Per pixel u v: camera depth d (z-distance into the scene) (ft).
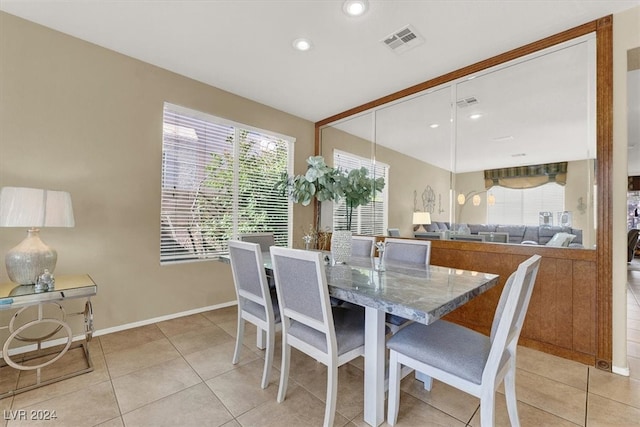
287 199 13.57
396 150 11.56
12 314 7.27
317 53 8.68
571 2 6.51
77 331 8.09
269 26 7.50
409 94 10.86
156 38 8.09
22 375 6.24
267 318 6.00
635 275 18.07
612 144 6.77
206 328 9.02
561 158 7.79
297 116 13.88
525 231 8.47
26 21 7.38
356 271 6.41
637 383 6.18
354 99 11.95
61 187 7.84
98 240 8.42
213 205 11.02
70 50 7.99
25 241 6.48
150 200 9.40
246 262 6.32
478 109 9.37
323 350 4.83
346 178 8.04
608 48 6.82
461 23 7.26
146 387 5.91
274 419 5.05
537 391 5.90
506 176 8.87
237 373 6.48
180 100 10.04
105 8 6.95
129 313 8.96
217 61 9.21
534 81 8.21
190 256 10.36
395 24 7.34
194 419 5.02
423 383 6.12
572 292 7.29
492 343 3.97
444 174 10.21
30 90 7.43
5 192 5.93
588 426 4.91
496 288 8.64
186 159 10.32
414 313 3.87
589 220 7.21
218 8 6.88
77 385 5.95
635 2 6.44
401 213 11.40
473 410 5.30
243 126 11.78
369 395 4.90
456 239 9.87
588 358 7.01
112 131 8.67
